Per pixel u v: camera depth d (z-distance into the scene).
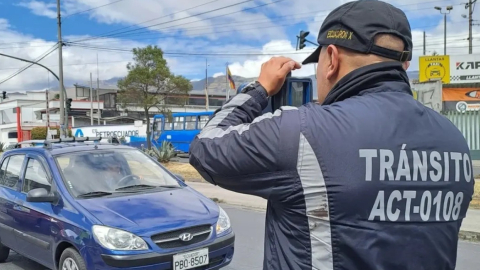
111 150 5.66
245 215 9.38
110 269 3.87
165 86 29.16
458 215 1.40
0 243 5.84
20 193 5.43
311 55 1.61
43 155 5.36
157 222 4.14
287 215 1.34
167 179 5.52
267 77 1.59
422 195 1.29
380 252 1.23
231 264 5.68
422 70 26.39
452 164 1.37
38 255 4.88
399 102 1.37
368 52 1.38
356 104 1.36
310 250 1.29
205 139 1.48
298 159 1.29
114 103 65.00
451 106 27.97
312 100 1.70
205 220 4.41
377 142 1.28
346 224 1.24
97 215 4.18
